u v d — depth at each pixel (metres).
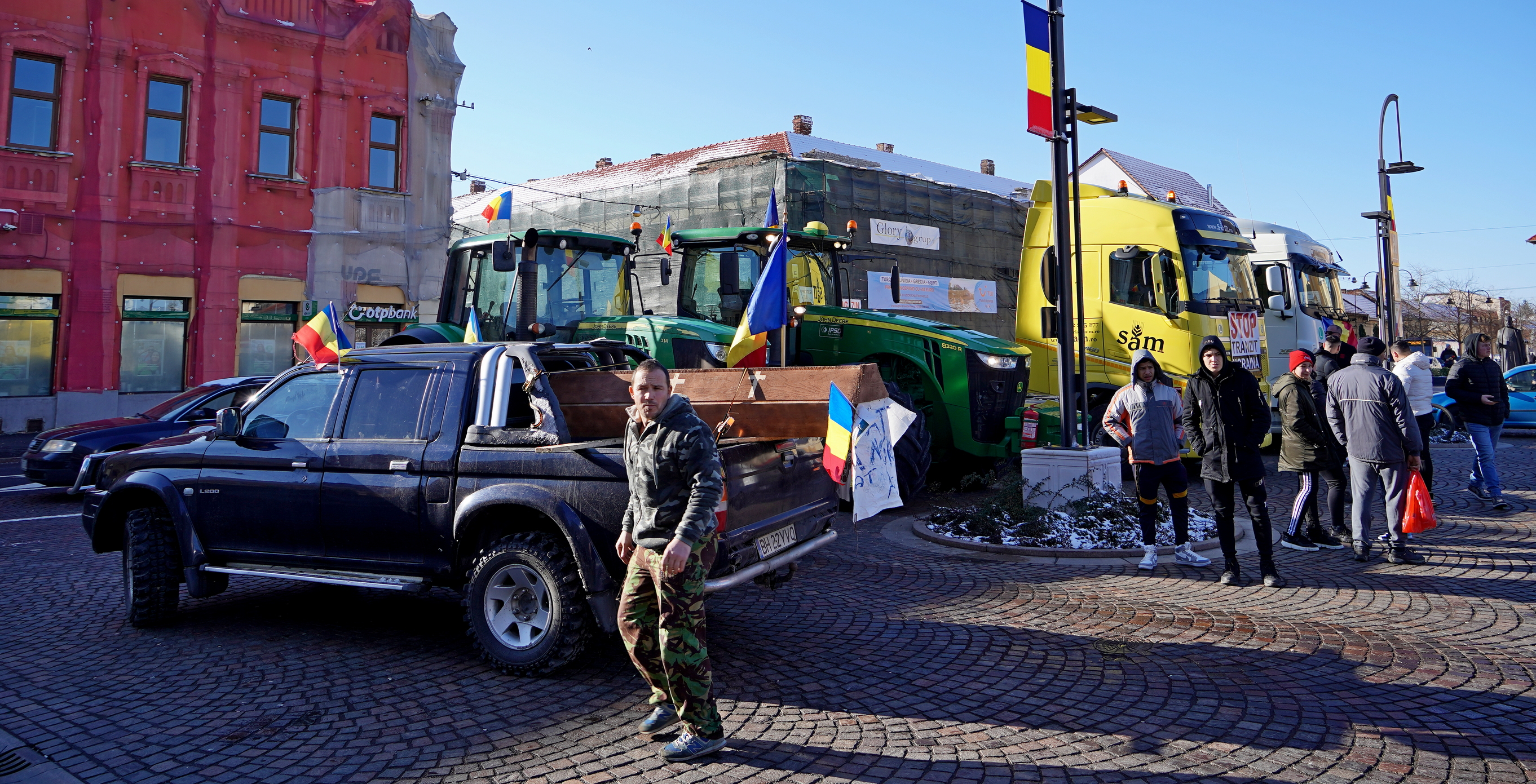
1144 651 5.27
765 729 4.21
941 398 11.29
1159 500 10.00
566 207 29.95
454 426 5.40
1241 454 6.80
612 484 4.78
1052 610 6.22
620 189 28.72
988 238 31.59
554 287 11.25
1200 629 5.68
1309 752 3.84
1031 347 14.16
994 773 3.70
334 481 5.60
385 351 5.93
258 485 5.84
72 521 10.34
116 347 18.94
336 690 4.85
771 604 6.48
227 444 6.13
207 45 19.94
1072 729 4.15
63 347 18.41
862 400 5.14
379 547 5.50
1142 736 4.05
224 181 20.16
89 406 18.62
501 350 5.55
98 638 5.89
